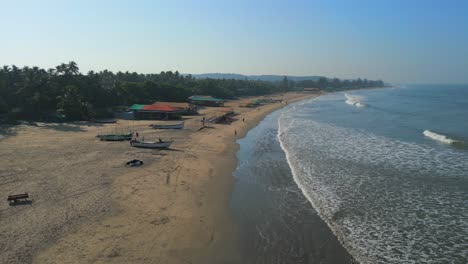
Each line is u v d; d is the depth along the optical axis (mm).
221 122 68625
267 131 59594
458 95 180625
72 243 18500
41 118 63500
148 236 19734
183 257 17828
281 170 34000
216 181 30391
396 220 22219
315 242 19656
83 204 23734
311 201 25594
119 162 34688
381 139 48750
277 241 19812
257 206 24938
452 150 41156
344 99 157000
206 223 21922
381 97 165750
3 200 23891
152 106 74250
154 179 29844
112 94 85438
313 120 72562
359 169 33438
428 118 73938
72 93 68312
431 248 18844
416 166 34094
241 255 18281
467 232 20484
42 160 34406
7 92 68250
